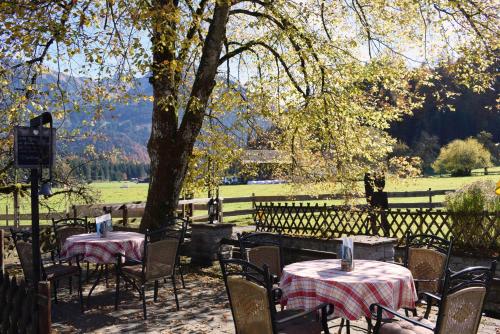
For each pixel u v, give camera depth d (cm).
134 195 5219
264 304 455
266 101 1327
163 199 1202
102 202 1634
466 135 7975
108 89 992
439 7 1245
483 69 1280
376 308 504
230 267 1099
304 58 1201
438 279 610
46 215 1483
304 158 1353
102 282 996
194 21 1023
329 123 1220
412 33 1377
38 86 1031
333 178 1277
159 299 852
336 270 566
